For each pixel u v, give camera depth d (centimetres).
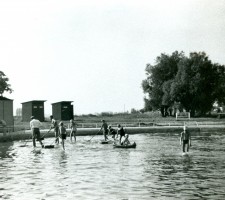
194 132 6656
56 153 3303
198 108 10869
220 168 2327
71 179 1997
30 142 4694
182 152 3259
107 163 2595
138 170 2267
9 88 9844
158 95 11900
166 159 2783
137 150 3491
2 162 2719
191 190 1706
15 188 1791
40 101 8012
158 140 4803
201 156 2958
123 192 1683
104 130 4612
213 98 11056
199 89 10619
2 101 6256
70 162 2675
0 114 6231
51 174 2161
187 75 10606
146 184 1845
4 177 2077
